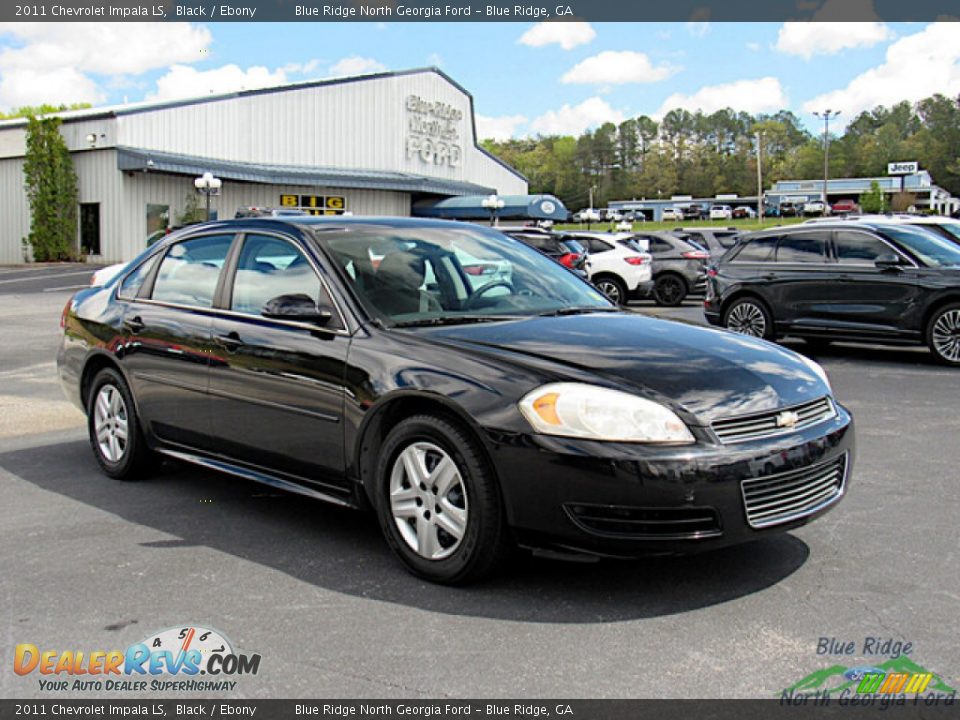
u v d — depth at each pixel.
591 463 3.44
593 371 3.71
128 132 33.50
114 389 5.60
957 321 10.41
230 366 4.70
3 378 9.72
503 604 3.66
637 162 181.12
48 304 19.36
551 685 3.00
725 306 12.26
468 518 3.71
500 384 3.69
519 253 5.28
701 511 3.47
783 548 4.28
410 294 4.48
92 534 4.59
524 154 186.25
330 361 4.23
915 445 6.45
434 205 45.47
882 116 185.50
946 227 11.76
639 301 22.52
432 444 3.83
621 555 3.47
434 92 46.12
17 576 4.02
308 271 4.57
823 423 3.90
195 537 4.54
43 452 6.43
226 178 35.81
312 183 39.19
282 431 4.48
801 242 11.63
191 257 5.29
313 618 3.55
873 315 10.94
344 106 42.03
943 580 3.88
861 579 3.89
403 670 3.11
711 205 123.88
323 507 5.06
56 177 33.91
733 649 3.24
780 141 186.88
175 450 5.22
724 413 3.59
